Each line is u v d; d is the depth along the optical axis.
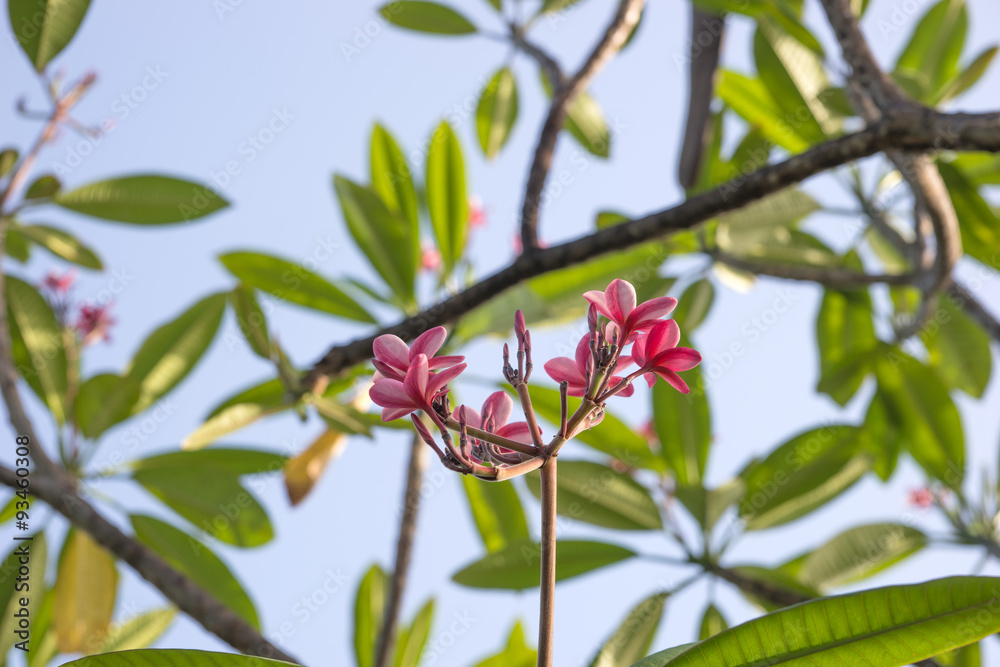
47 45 2.90
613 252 2.31
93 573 2.96
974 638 1.90
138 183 3.10
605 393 1.87
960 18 3.89
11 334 3.08
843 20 2.26
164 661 1.91
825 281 3.46
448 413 1.85
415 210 3.32
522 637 3.48
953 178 2.76
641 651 2.93
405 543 2.80
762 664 1.93
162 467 2.87
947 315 3.83
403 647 3.53
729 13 2.71
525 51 3.89
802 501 3.21
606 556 3.06
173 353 3.15
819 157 2.21
